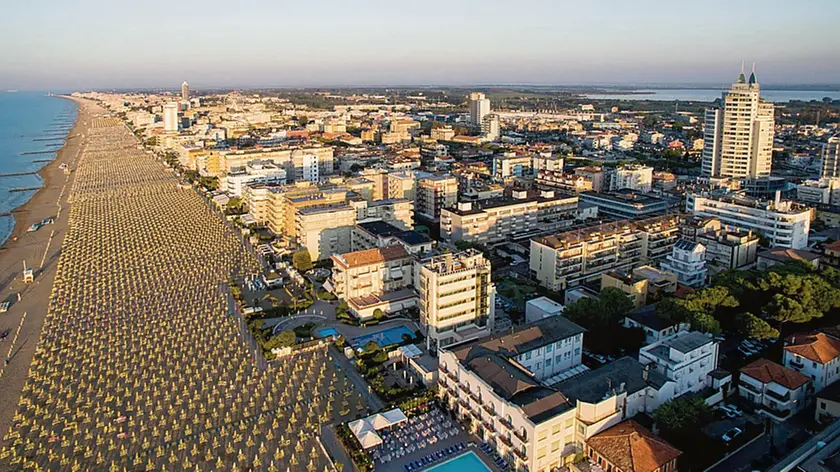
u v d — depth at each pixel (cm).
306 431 16662
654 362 17275
